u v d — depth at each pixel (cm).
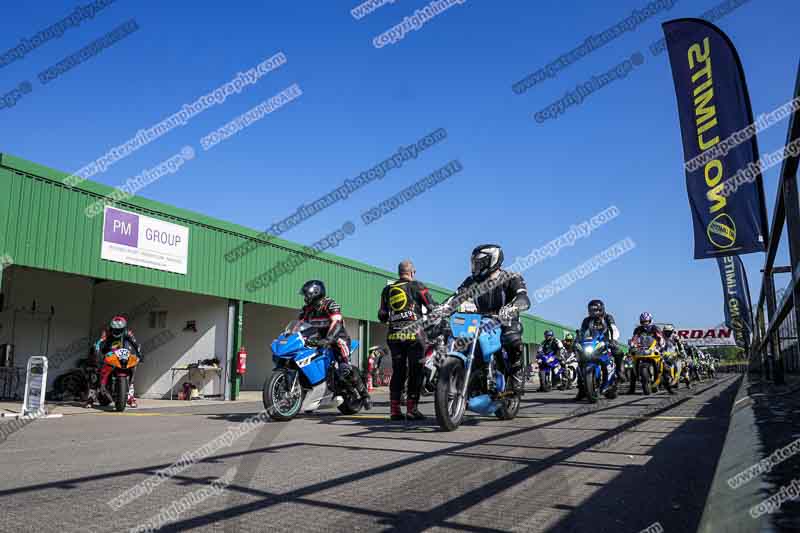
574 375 1703
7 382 1434
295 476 322
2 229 1055
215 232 1524
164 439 511
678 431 503
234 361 1552
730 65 751
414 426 574
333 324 686
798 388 422
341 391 716
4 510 256
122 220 1280
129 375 972
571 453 389
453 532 220
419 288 669
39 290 1566
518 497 273
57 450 448
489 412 562
